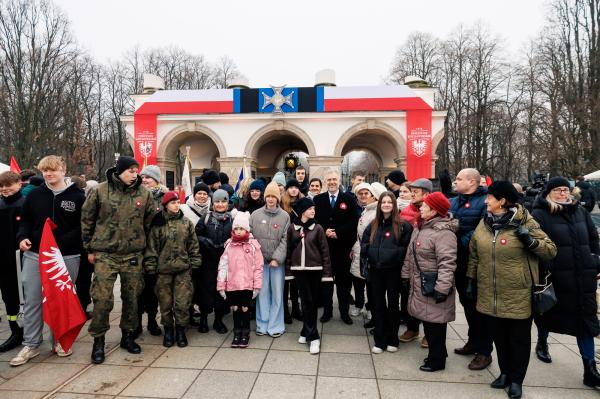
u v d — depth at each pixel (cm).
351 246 574
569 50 2550
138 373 404
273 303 523
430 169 1866
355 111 1897
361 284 611
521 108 2745
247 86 2077
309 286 484
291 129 1938
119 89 3691
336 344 488
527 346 364
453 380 394
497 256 369
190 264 489
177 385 377
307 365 425
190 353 457
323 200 605
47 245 432
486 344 425
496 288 369
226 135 1962
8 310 473
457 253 450
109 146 3966
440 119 1892
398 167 1928
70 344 444
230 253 485
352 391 368
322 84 2017
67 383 382
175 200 487
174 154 2080
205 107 1939
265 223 516
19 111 2716
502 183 375
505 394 367
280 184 703
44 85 2845
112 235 440
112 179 450
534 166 2558
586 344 382
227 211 552
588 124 2105
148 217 470
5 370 411
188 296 484
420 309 415
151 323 522
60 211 452
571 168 2167
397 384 384
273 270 521
